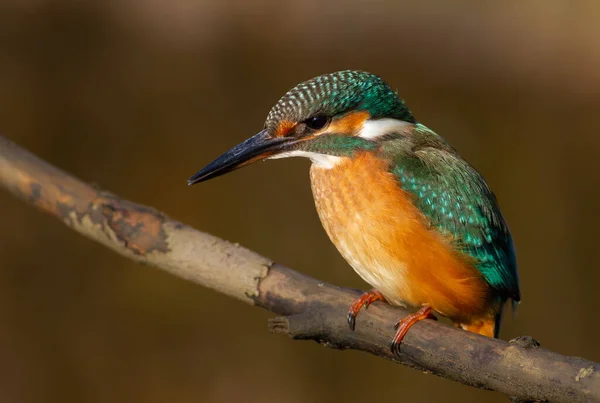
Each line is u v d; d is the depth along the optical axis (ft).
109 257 39.68
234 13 51.24
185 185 43.06
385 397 37.60
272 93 47.96
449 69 52.70
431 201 21.25
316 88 21.75
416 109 50.14
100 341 38.06
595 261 43.34
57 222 39.83
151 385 37.60
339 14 53.62
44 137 43.37
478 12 56.65
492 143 48.08
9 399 36.47
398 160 21.39
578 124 49.29
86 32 48.65
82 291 38.86
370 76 22.12
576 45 54.90
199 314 38.99
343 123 21.72
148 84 46.85
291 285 18.40
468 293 21.97
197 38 50.26
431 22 55.88
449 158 22.41
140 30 48.93
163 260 19.17
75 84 45.70
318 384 37.96
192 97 46.80
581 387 14.87
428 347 17.15
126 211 19.34
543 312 42.19
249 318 39.14
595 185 45.47
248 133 46.09
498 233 22.86
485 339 16.53
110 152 43.68
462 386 37.78
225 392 37.76
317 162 22.09
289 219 42.37
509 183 46.16
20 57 45.85
